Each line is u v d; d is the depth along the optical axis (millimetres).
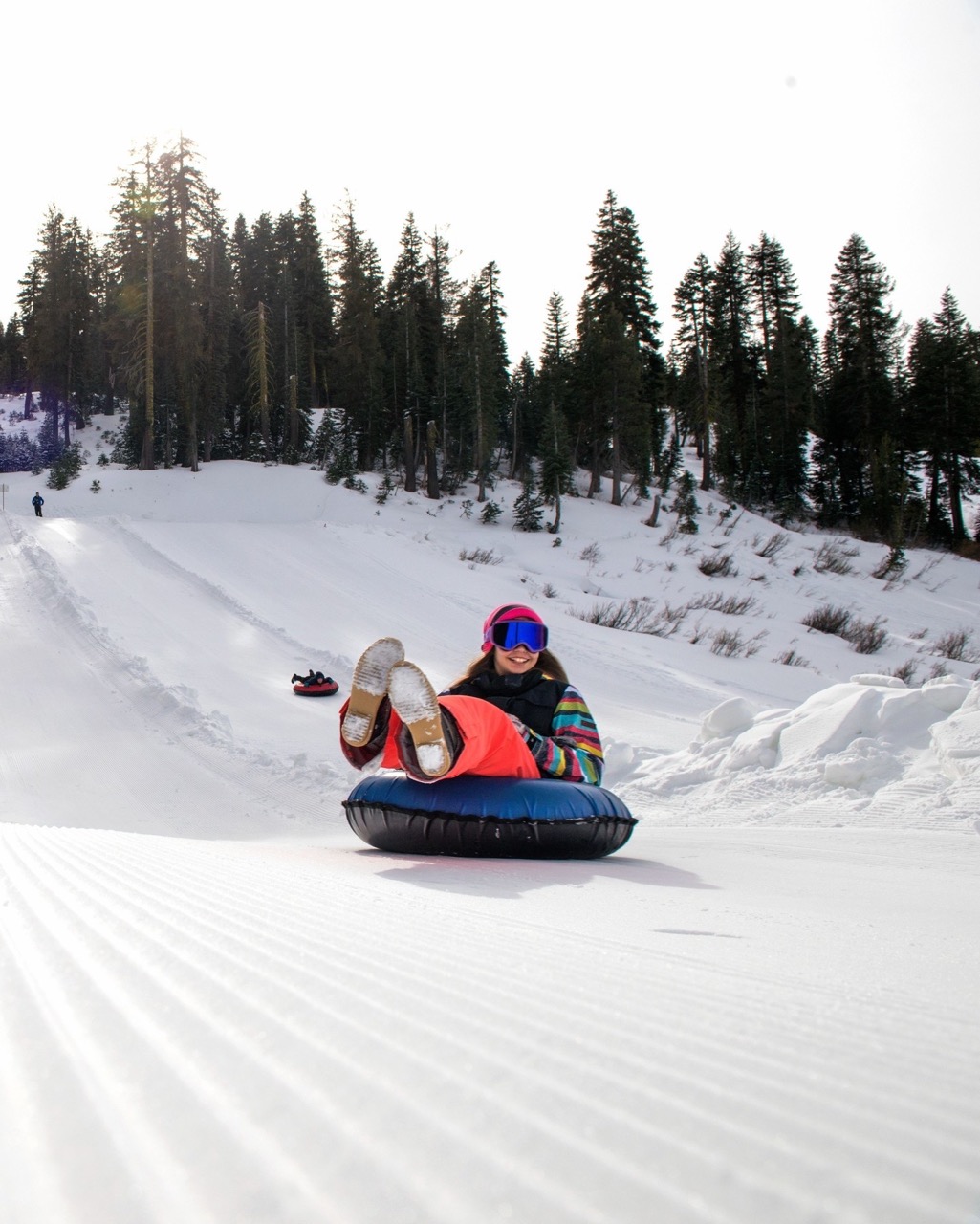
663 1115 626
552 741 4035
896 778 6250
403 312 51719
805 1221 455
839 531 46969
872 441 49031
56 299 58781
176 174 43344
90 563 21156
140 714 11484
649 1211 468
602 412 43969
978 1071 766
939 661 25422
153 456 48531
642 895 2504
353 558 25578
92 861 2250
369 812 3738
